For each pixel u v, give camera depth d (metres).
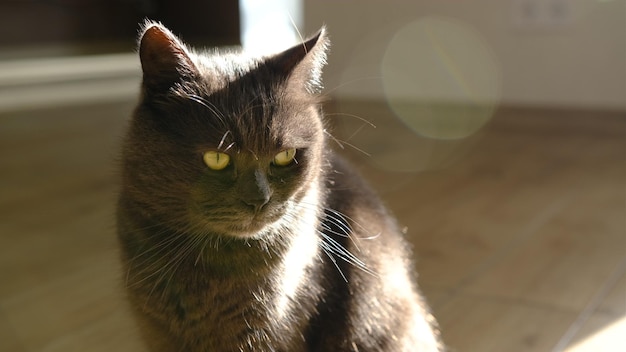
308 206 0.80
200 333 0.78
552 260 1.05
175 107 0.75
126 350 0.89
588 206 1.23
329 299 0.81
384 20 1.93
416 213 1.21
